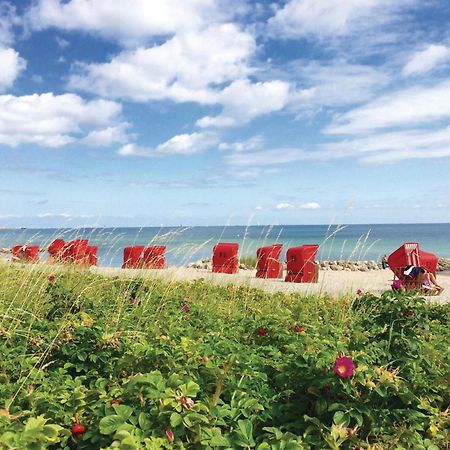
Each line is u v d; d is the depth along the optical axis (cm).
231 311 780
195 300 851
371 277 1791
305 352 423
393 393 400
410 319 510
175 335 507
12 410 356
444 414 429
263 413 388
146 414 328
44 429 300
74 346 475
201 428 329
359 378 381
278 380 421
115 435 296
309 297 973
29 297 724
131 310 715
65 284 767
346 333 602
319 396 383
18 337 531
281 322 607
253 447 348
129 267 1138
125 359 419
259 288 1059
